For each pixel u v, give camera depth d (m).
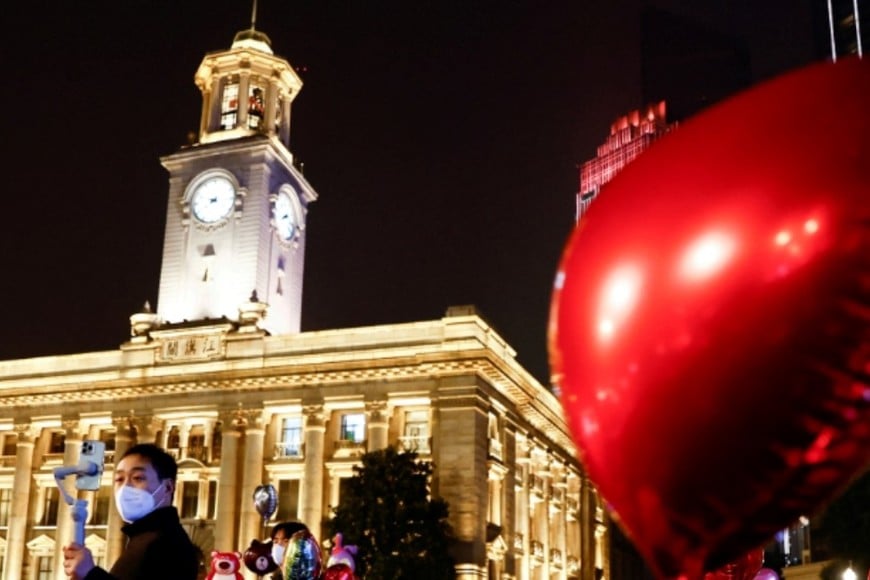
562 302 3.70
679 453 3.35
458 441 56.00
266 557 14.21
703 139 3.45
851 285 3.08
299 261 76.25
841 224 3.10
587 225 3.67
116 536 61.75
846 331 3.10
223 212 72.00
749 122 3.38
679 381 3.28
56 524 64.38
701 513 3.45
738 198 3.24
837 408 3.17
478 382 57.31
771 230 3.18
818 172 3.16
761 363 3.17
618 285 3.42
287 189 74.94
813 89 3.35
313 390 60.47
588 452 3.72
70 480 64.69
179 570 6.66
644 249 3.37
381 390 58.97
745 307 3.18
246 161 72.75
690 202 3.33
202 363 63.28
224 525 59.28
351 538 47.41
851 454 3.31
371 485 48.69
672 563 3.65
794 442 3.24
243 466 60.94
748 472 3.30
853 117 3.22
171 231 73.06
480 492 55.59
